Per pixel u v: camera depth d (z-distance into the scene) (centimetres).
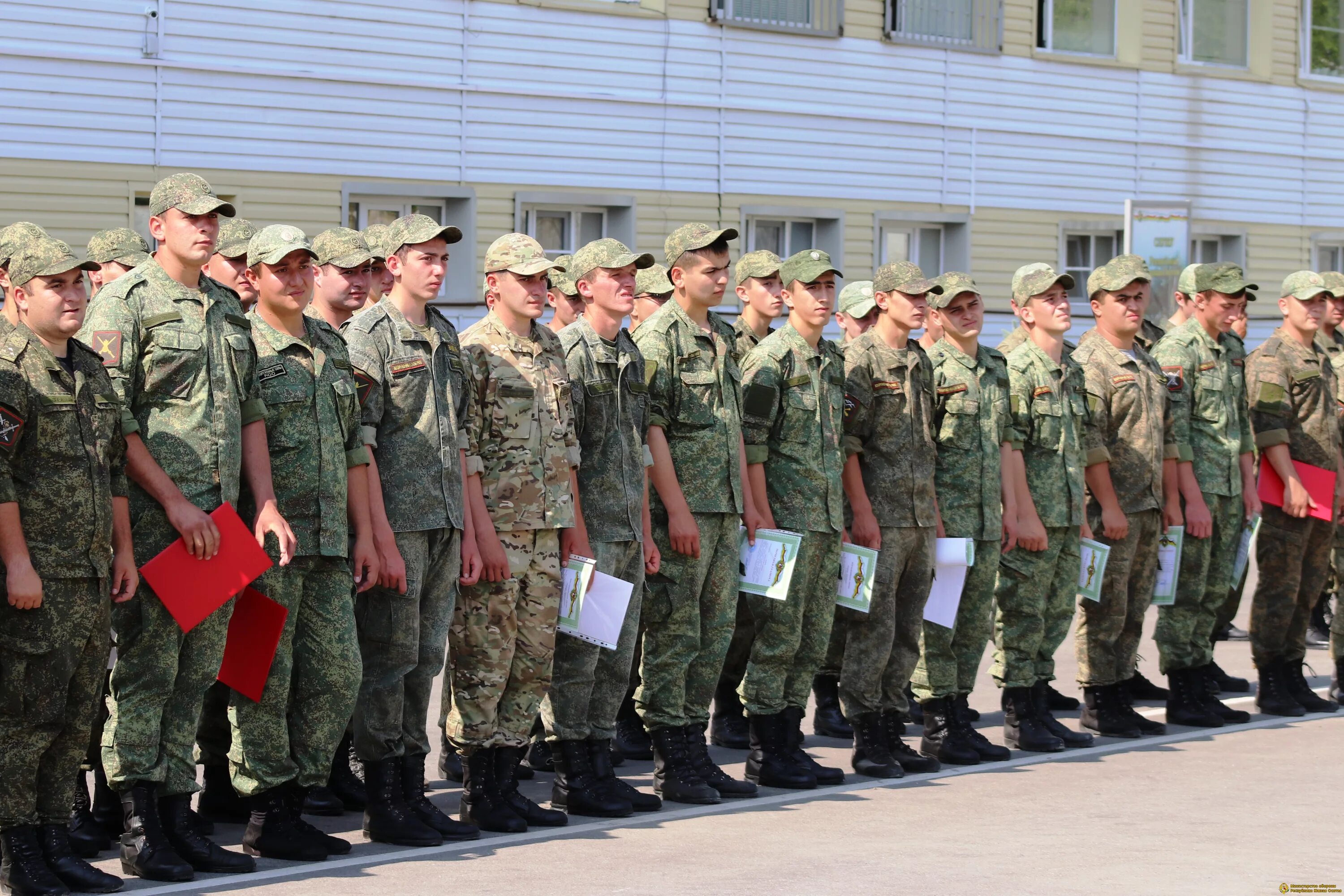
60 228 1627
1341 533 1172
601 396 839
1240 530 1131
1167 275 2028
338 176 1797
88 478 660
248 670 714
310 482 730
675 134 2053
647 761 1004
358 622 768
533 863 727
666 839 776
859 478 940
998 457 992
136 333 701
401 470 766
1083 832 795
